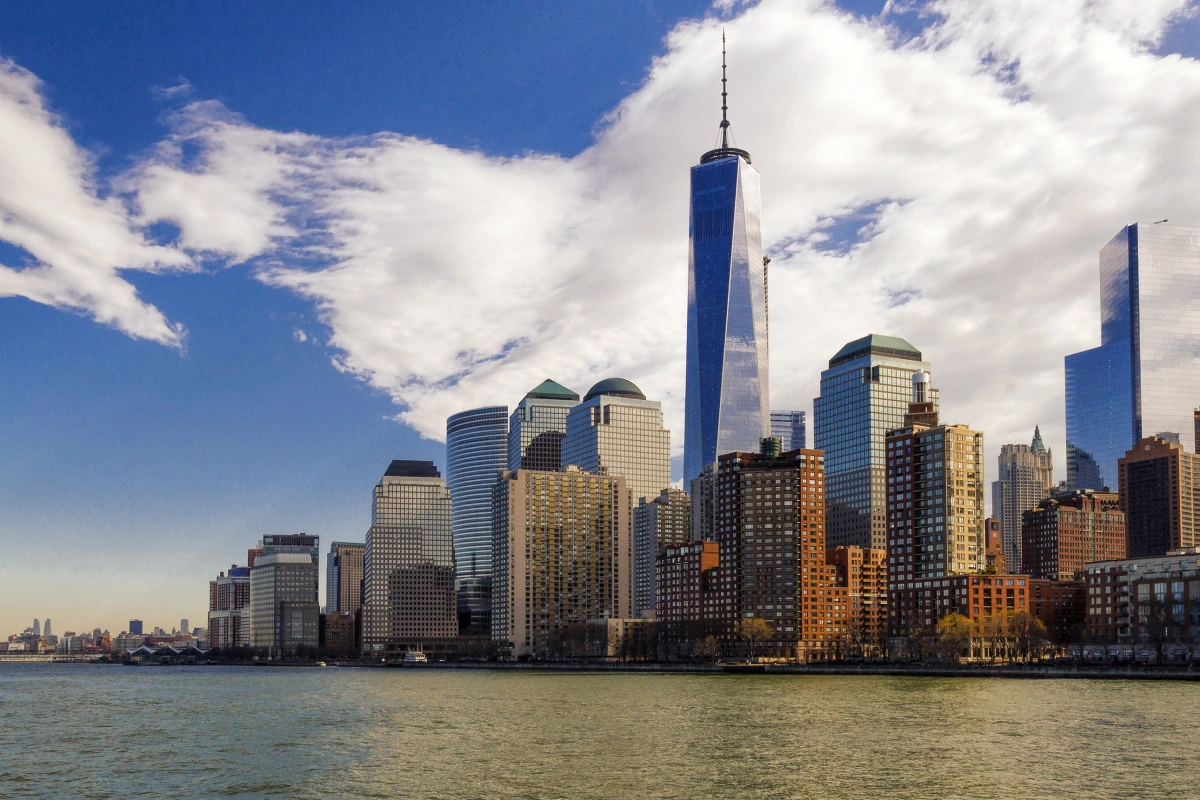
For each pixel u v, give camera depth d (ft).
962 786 488.85
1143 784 490.08
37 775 563.89
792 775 517.96
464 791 492.13
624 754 588.09
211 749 650.02
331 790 501.15
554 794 482.28
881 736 645.10
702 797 471.62
